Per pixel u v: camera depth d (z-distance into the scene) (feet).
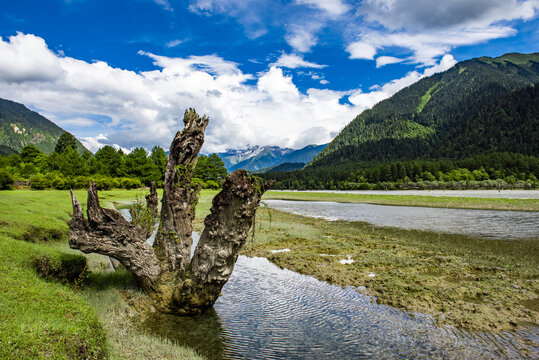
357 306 33.99
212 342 26.45
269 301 35.53
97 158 279.90
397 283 39.81
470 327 28.63
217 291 31.76
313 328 29.12
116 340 23.53
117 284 33.94
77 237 28.50
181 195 33.14
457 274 44.04
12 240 33.86
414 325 29.40
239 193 28.94
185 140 33.17
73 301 24.57
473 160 486.38
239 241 30.45
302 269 47.24
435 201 163.22
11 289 22.61
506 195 224.33
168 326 29.14
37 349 16.47
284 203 188.85
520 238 69.15
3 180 129.18
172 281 32.19
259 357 24.18
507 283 39.58
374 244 64.54
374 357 24.14
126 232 30.53
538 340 26.27
